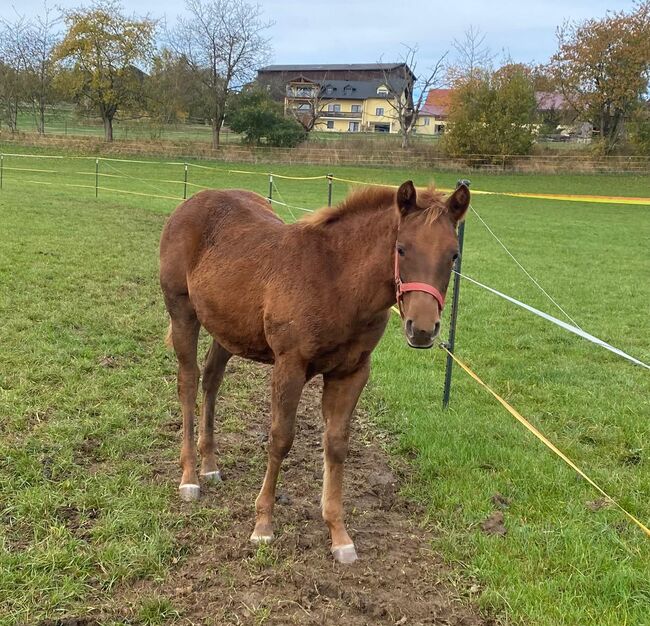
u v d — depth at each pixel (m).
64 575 2.94
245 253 3.50
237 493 3.88
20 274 8.74
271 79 71.12
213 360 4.08
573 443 4.77
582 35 40.97
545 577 3.13
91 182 24.67
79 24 39.41
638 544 3.42
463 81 41.34
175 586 2.96
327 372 3.28
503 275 11.95
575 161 37.97
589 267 13.21
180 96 42.69
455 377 6.19
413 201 2.84
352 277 3.04
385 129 76.25
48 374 5.34
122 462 4.07
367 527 3.58
